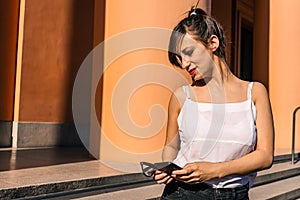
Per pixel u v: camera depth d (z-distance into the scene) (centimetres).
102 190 507
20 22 909
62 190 467
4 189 415
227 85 204
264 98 201
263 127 196
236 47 1491
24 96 897
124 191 521
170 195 202
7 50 893
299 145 1108
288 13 1138
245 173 188
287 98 1127
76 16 993
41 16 928
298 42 1127
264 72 1162
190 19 202
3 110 884
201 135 198
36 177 488
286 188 700
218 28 201
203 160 197
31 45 911
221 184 196
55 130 942
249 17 1580
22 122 891
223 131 196
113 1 680
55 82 948
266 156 190
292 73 1126
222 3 1418
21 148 868
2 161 637
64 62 966
